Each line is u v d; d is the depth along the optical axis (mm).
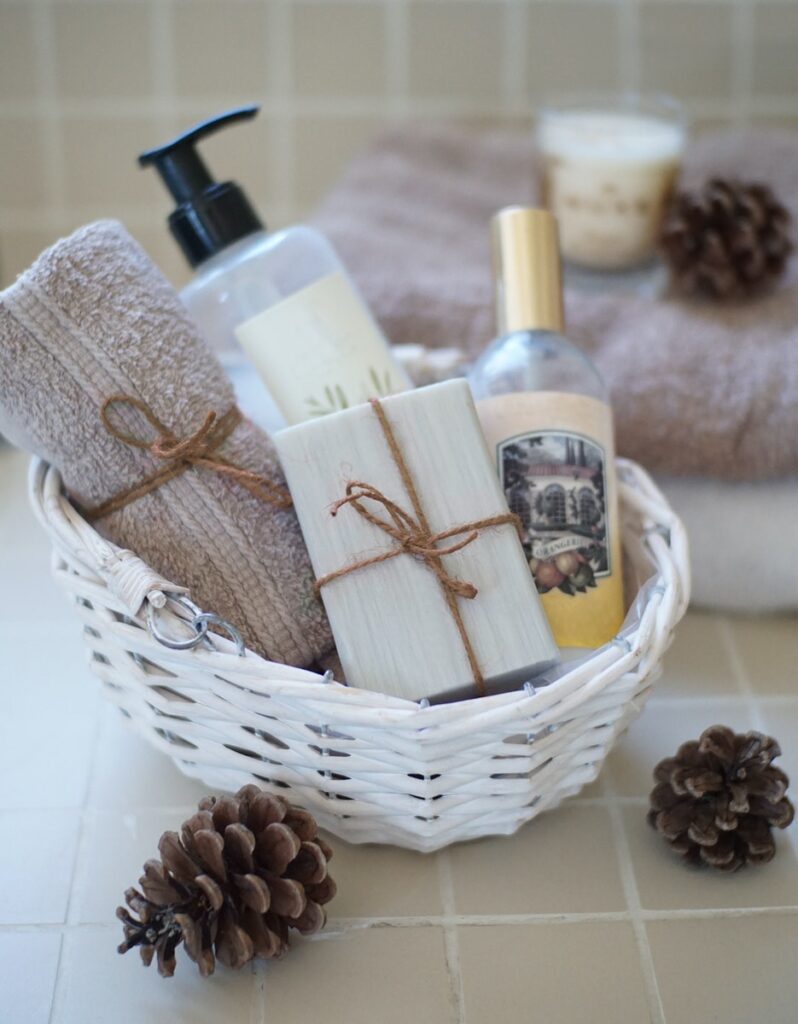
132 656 378
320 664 417
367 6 816
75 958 366
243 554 395
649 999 353
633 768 445
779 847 409
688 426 522
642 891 391
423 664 369
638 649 357
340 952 368
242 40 823
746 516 526
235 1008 350
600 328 584
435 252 673
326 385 438
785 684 492
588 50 836
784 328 576
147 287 397
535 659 372
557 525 421
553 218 449
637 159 625
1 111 834
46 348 375
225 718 370
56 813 424
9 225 873
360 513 372
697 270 600
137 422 385
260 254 454
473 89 849
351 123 857
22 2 799
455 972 362
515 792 367
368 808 375
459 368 535
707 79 843
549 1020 347
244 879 341
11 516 635
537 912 382
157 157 455
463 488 380
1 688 495
